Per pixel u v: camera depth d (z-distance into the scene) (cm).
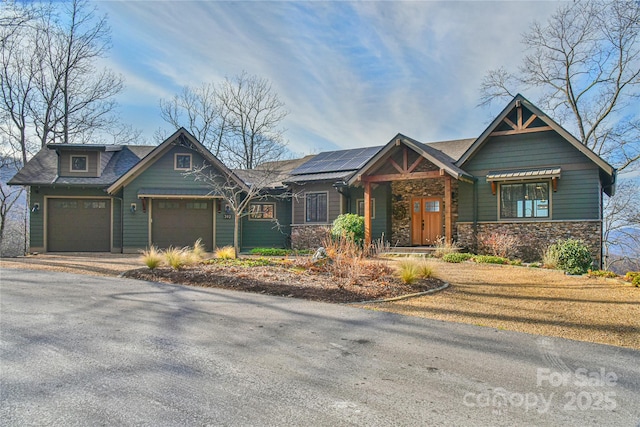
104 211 1830
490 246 1472
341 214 1836
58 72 2530
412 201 1845
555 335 527
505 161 1566
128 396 341
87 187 1780
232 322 583
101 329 544
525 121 1548
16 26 1664
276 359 436
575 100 2450
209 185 1806
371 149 2133
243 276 927
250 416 307
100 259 1443
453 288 851
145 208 1773
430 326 566
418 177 1554
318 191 1941
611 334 530
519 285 885
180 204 1816
